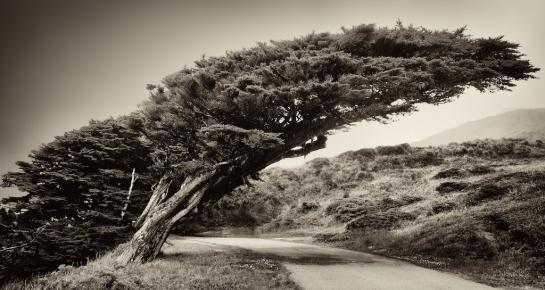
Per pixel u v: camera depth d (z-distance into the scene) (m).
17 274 16.12
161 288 9.43
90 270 10.97
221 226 33.72
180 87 15.44
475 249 14.48
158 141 17.36
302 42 17.47
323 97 14.19
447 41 16.31
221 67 16.78
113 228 16.62
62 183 18.77
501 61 15.62
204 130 13.12
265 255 16.22
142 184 20.17
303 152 18.03
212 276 10.83
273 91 13.54
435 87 15.52
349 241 21.45
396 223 23.53
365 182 39.19
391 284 10.50
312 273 12.03
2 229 17.12
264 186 41.25
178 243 22.02
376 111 15.21
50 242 16.28
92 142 19.30
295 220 33.47
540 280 10.62
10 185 18.41
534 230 14.09
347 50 16.69
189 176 16.09
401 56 16.91
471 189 26.39
